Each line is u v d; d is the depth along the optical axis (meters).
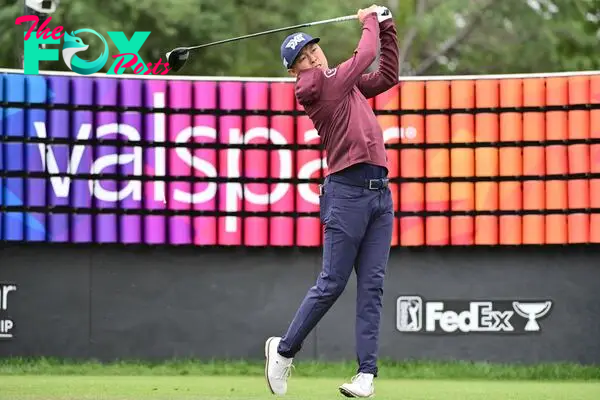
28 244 28.14
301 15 60.56
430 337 28.38
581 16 67.69
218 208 28.12
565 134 27.77
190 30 58.22
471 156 28.02
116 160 27.86
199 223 28.08
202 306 28.50
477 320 28.38
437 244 28.06
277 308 28.50
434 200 28.03
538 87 27.86
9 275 28.12
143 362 28.28
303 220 28.17
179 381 24.39
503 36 67.38
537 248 28.28
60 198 27.67
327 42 60.41
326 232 17.50
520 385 25.08
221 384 23.53
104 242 28.06
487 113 27.95
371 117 17.41
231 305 28.50
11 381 23.67
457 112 28.03
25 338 28.12
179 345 28.44
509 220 27.92
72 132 27.77
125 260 28.38
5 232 27.52
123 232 27.91
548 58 66.19
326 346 28.48
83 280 28.28
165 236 28.11
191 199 28.02
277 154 28.14
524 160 27.86
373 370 17.53
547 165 27.81
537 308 28.27
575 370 27.61
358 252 17.62
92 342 28.28
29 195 27.59
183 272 28.48
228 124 28.06
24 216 27.61
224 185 28.11
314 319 17.61
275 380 18.00
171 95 28.02
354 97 17.39
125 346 28.34
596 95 27.62
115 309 28.34
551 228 27.81
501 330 28.34
